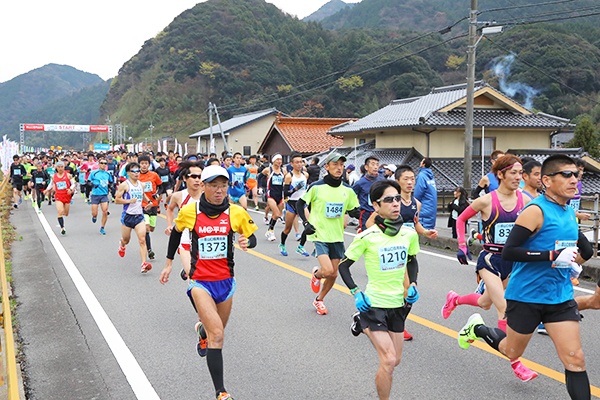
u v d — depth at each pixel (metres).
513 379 4.37
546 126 21.02
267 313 6.30
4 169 29.44
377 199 3.76
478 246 10.08
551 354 4.91
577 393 3.34
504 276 4.75
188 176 6.54
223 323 4.31
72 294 7.19
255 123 46.50
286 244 11.35
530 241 3.54
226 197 4.11
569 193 3.44
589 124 38.53
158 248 10.74
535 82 63.44
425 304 6.62
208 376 4.50
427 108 22.61
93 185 12.61
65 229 13.28
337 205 5.98
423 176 8.26
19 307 6.59
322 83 96.00
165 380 4.43
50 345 5.25
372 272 3.78
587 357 4.82
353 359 4.86
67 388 4.29
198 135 50.94
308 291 7.35
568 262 3.33
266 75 109.56
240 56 117.56
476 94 21.42
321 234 6.01
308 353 5.01
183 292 7.30
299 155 9.70
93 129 74.75
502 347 3.97
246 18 130.50
